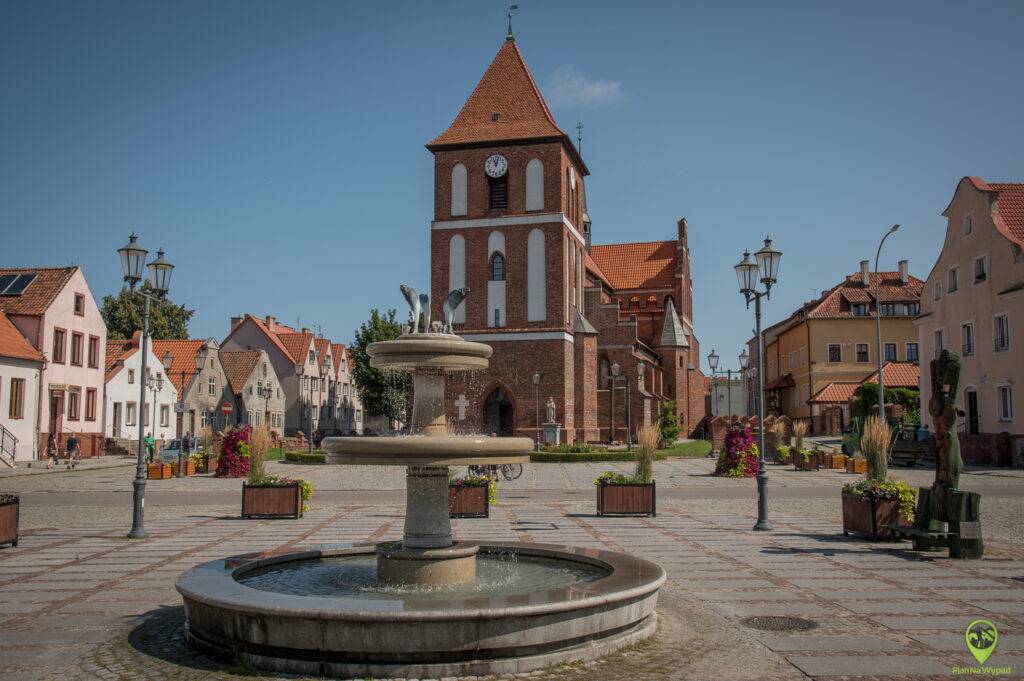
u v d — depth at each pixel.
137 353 55.81
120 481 31.02
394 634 7.04
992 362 37.91
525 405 47.94
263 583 9.70
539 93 51.25
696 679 6.92
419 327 11.23
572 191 52.94
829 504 21.91
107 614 9.44
